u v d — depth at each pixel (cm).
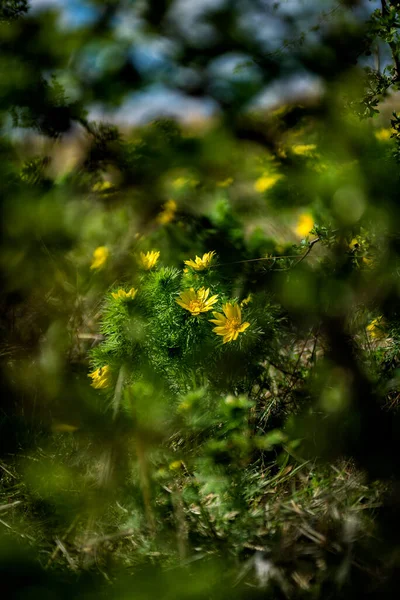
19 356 218
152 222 224
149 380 206
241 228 225
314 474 202
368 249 202
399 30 191
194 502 199
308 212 214
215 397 207
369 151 196
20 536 194
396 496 194
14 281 213
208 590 184
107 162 204
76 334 222
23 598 184
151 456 200
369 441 200
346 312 207
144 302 210
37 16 186
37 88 189
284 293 207
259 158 199
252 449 203
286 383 217
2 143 203
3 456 210
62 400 209
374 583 185
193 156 198
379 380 207
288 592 186
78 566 190
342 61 188
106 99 189
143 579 185
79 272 224
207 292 209
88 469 204
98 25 186
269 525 194
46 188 207
